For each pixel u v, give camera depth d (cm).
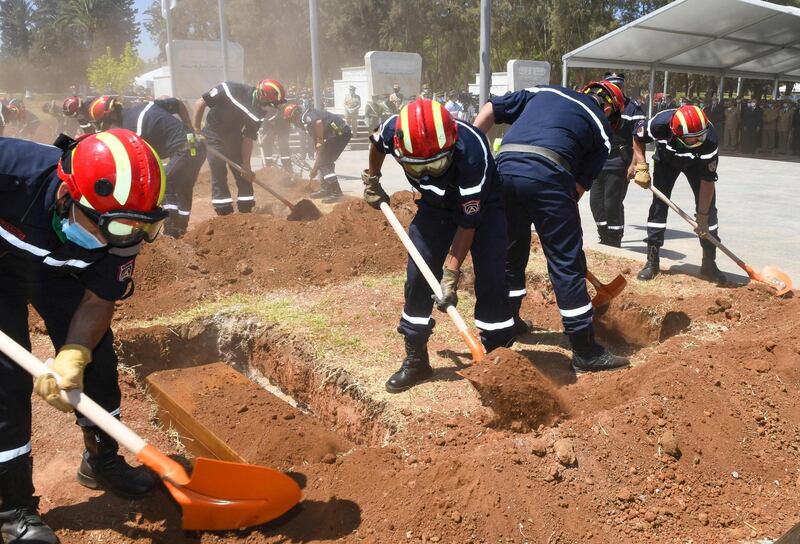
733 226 938
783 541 251
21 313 282
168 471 259
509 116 476
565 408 391
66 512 304
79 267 262
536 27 4388
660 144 618
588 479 309
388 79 2581
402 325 422
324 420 457
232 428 378
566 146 429
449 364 462
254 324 534
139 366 498
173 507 310
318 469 333
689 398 363
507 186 438
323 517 296
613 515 294
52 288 283
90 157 242
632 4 4112
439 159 351
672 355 462
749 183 1407
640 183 630
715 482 316
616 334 555
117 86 4134
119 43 7500
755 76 2652
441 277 421
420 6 4719
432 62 5084
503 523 285
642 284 627
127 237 253
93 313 266
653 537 284
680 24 1912
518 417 372
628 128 763
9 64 7150
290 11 5275
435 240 411
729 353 420
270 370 516
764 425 353
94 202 241
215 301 577
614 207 792
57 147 265
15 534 275
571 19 4041
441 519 285
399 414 395
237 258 664
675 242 858
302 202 865
